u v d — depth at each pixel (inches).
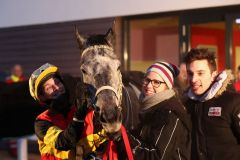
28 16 357.1
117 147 125.8
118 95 117.3
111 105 112.8
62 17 339.9
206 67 125.2
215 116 123.1
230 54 281.7
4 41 381.1
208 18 289.3
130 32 328.2
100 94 113.8
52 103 127.3
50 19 346.0
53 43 352.8
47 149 126.1
